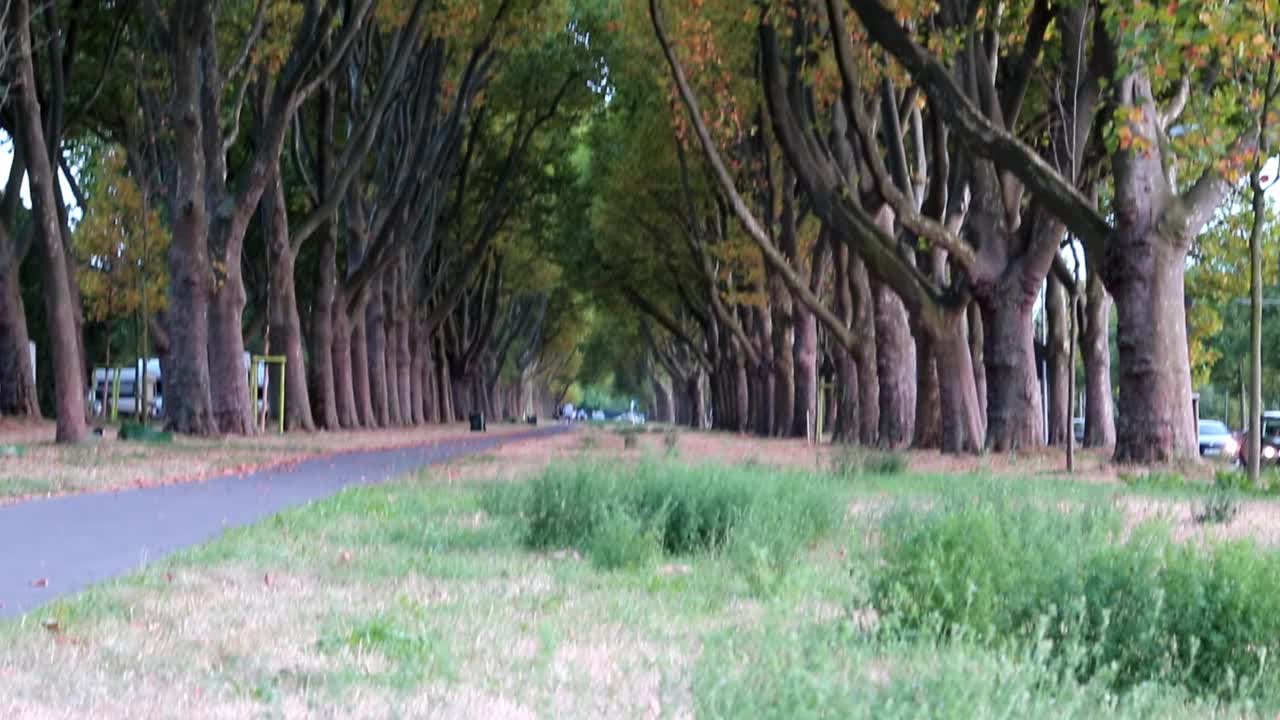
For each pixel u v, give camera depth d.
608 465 14.64
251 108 37.25
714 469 13.59
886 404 33.81
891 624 7.56
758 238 33.25
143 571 10.28
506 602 9.20
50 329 26.22
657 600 9.45
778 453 30.50
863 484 19.09
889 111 28.53
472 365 70.81
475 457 28.47
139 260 39.81
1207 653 7.12
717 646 7.16
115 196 39.47
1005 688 5.65
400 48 35.28
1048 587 7.70
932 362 29.38
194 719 5.97
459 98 41.25
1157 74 17.48
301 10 31.09
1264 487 19.09
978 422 28.59
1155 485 19.08
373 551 11.77
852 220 28.55
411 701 6.39
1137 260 22.30
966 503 12.41
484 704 6.36
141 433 28.56
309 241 47.84
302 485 19.25
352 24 30.30
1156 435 22.36
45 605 8.70
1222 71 20.38
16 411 36.47
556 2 39.06
